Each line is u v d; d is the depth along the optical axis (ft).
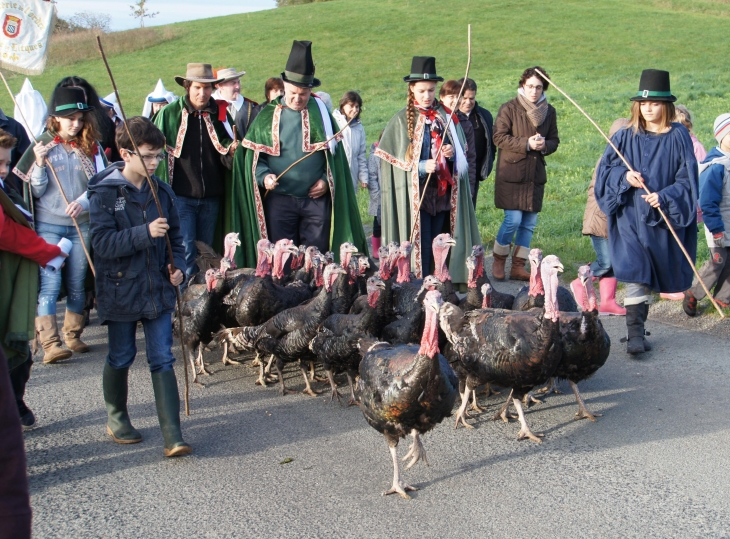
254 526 14.57
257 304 23.50
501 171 32.65
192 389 22.66
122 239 16.58
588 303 18.61
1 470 7.30
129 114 96.07
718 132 25.52
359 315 20.51
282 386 22.24
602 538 13.82
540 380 18.19
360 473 16.78
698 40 128.57
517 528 14.26
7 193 18.38
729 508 14.73
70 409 20.76
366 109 91.50
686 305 26.71
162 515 15.06
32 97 36.14
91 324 29.04
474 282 23.72
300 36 146.92
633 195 23.31
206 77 27.07
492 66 118.52
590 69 111.14
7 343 16.75
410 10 163.84
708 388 20.88
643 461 16.87
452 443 18.38
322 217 28.27
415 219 27.30
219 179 28.48
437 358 15.21
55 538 14.33
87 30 144.46
